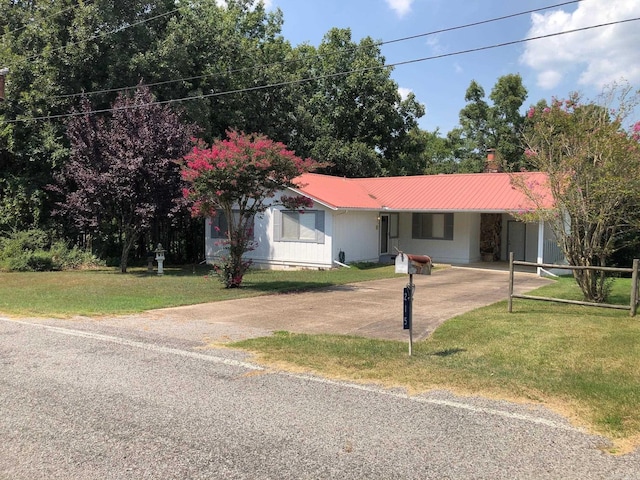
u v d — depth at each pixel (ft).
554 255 63.31
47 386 18.33
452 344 24.06
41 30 72.59
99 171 58.80
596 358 21.11
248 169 42.19
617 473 12.05
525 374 19.17
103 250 73.46
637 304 31.14
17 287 47.75
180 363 21.26
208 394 17.51
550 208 39.60
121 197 58.08
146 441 13.88
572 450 13.20
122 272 63.05
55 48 71.46
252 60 95.76
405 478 11.93
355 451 13.26
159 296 41.63
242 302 38.75
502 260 75.92
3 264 63.46
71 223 72.90
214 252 75.41
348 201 68.44
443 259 74.54
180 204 56.49
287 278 55.26
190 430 14.58
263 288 46.70
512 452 13.14
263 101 98.07
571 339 24.35
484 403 16.47
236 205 71.61
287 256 68.44
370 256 72.84
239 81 94.48
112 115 65.72
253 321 31.04
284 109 100.94
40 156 69.87
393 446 13.52
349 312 34.42
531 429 14.47
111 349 23.61
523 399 16.72
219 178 42.24
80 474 12.13
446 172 152.97
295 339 25.48
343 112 117.29
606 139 33.71
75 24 70.33
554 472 12.14
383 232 76.38
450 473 12.12
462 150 150.51
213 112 86.63
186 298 40.29
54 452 13.25
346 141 118.73
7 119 71.26
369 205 70.03
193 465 12.55
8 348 23.79
